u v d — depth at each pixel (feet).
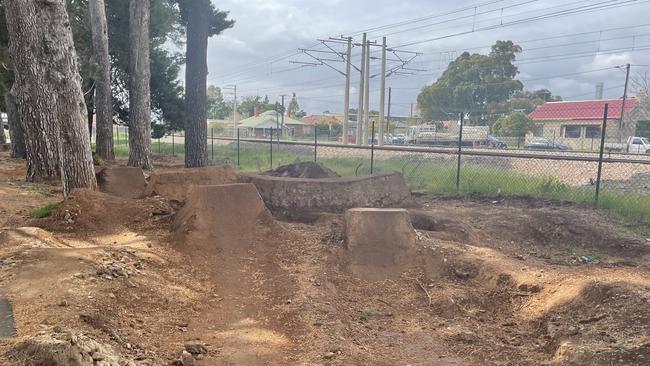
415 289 18.25
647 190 36.37
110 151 61.46
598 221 27.12
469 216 28.25
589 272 18.66
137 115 54.19
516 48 205.77
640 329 13.01
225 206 22.34
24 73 32.40
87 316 12.56
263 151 84.02
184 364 11.59
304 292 16.65
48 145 29.14
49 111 28.30
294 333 14.08
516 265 19.48
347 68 121.29
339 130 255.29
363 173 48.19
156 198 27.84
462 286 18.44
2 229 22.04
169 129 92.63
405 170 46.73
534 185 37.32
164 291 15.99
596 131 156.56
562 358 12.68
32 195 32.09
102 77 59.31
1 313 12.57
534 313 15.80
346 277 18.74
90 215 23.91
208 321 14.67
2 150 87.92
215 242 20.68
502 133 169.37
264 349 12.92
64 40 28.19
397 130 276.41
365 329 14.93
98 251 17.88
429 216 25.89
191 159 44.52
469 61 212.02
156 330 13.42
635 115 154.61
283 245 21.18
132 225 23.91
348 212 21.66
